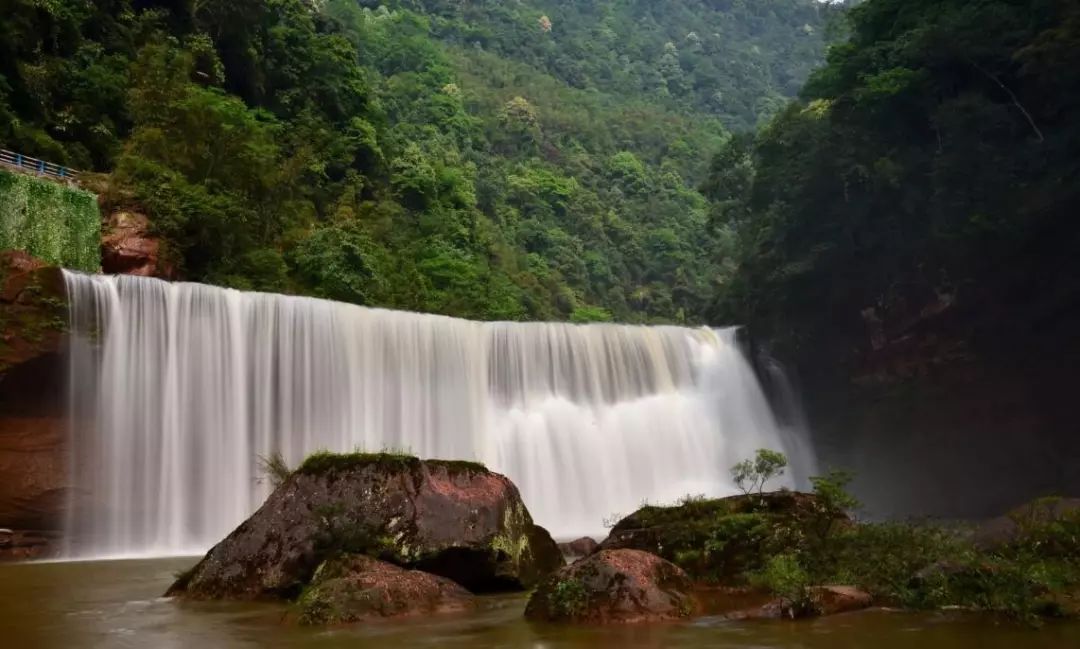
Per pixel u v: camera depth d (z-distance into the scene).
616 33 168.88
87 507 21.02
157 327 23.19
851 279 37.88
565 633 8.49
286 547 11.15
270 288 34.31
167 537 22.50
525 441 31.22
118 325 22.34
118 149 35.66
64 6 36.53
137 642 8.31
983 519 32.84
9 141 30.61
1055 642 7.82
